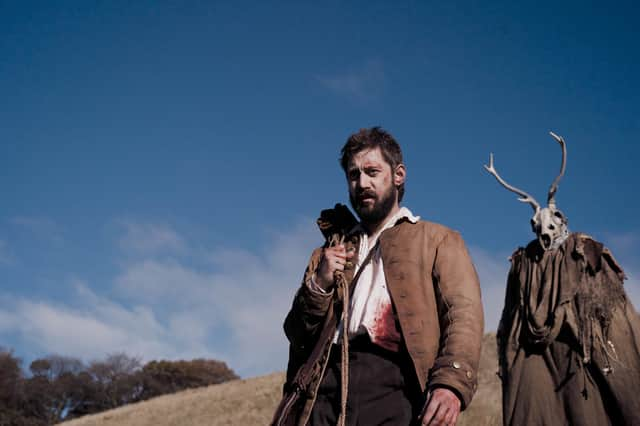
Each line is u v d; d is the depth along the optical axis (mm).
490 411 15008
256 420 23672
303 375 3074
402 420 2768
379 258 3141
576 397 7062
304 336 3277
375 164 3295
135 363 99438
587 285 7297
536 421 7191
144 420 31438
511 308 7934
